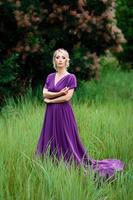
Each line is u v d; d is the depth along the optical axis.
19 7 13.86
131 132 8.76
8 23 14.13
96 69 14.84
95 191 5.67
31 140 7.83
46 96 7.11
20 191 5.45
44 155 6.65
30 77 14.42
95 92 14.98
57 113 7.04
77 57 14.50
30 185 5.58
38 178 5.87
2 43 14.20
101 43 15.27
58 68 7.18
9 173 5.91
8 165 6.23
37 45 13.89
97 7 14.76
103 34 15.01
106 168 6.85
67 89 7.05
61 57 7.16
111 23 14.93
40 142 7.11
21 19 13.79
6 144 7.35
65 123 7.07
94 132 8.75
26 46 13.89
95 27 14.73
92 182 5.88
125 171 6.89
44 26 14.69
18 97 12.96
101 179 6.27
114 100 12.86
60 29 14.66
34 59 14.21
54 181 5.62
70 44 15.08
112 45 15.39
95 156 7.85
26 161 6.75
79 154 7.17
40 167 6.15
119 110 11.12
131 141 8.17
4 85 13.30
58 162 6.53
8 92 13.09
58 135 7.04
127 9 23.02
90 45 15.34
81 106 11.05
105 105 11.82
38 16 14.12
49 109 7.11
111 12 14.90
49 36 14.59
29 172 6.09
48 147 6.92
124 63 23.89
